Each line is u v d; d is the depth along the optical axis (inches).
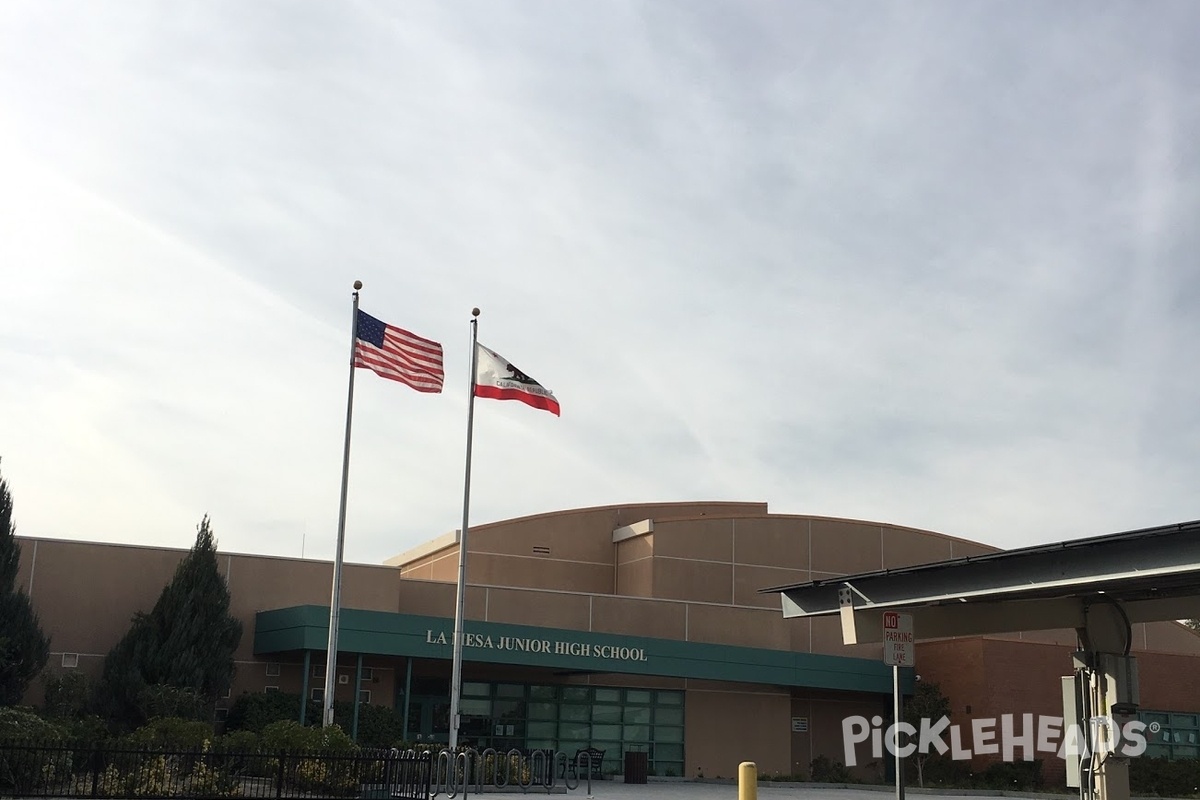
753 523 1806.1
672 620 1585.9
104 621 1299.2
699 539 1764.3
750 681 1528.1
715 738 1581.0
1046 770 1594.5
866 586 776.9
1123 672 703.1
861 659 1620.3
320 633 1258.0
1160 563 598.9
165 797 791.1
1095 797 693.3
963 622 776.3
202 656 1251.8
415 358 1146.0
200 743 866.1
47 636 1266.0
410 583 1465.3
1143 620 726.5
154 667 1226.6
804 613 838.5
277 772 846.5
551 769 1139.3
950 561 689.6
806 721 1683.1
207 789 810.2
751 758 1593.3
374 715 1302.9
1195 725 1760.6
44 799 752.3
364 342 1120.2
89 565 1306.6
